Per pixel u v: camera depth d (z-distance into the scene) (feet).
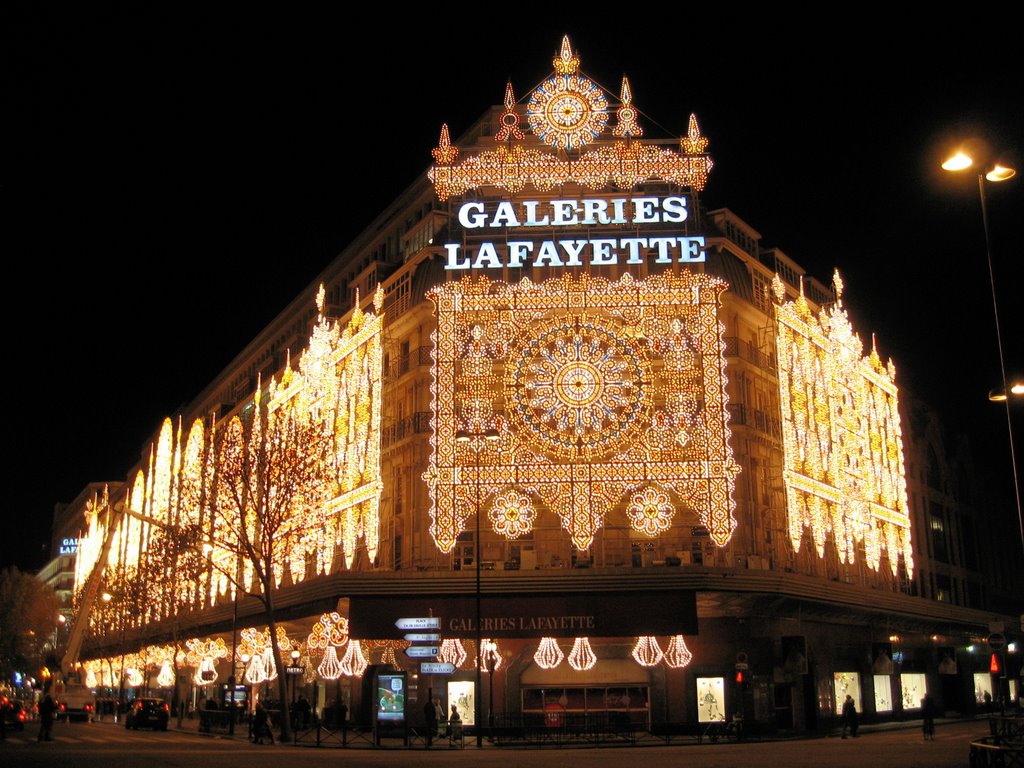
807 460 183.01
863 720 181.88
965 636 229.25
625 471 152.76
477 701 131.64
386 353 188.34
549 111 171.01
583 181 166.91
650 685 151.33
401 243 216.54
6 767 88.12
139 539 356.59
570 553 156.04
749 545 163.22
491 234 170.71
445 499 152.66
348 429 192.54
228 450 188.65
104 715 271.69
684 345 157.38
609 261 162.40
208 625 221.25
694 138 170.81
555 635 143.95
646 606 143.84
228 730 174.09
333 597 148.87
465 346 158.20
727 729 140.87
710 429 153.99
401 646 158.71
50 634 407.23
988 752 70.18
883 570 212.84
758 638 155.94
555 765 90.58
